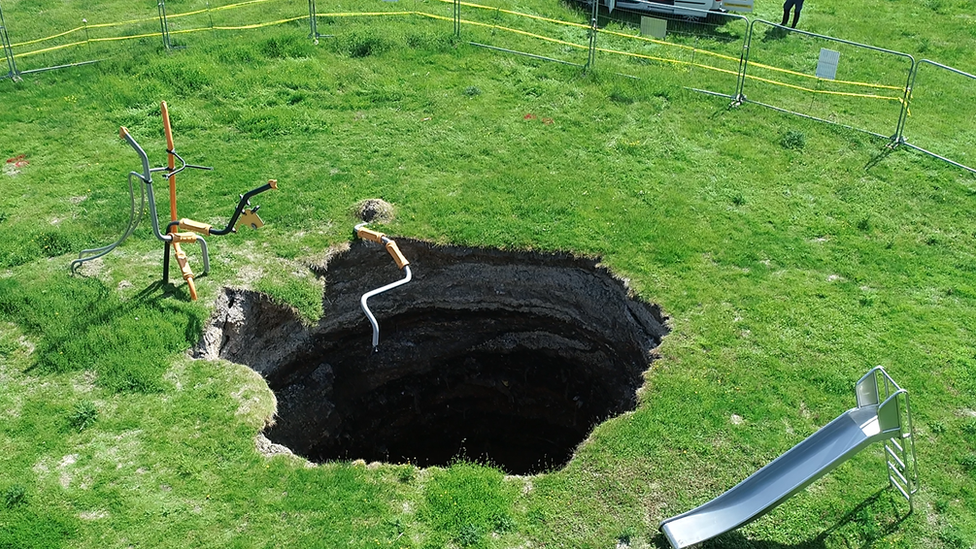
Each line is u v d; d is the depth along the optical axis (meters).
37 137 17.88
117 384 12.15
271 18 22.94
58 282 13.76
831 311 13.54
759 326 13.25
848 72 20.97
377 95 19.36
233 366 12.59
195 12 23.36
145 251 14.62
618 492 10.96
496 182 16.38
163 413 11.80
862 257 14.68
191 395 12.09
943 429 11.66
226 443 11.45
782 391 12.20
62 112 18.69
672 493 10.94
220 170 16.75
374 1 24.00
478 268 15.27
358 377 16.05
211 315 13.38
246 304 13.95
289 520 10.56
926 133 18.38
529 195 16.03
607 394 15.63
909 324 13.31
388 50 21.14
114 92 19.16
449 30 22.06
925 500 10.80
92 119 18.50
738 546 10.33
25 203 15.85
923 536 10.44
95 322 13.01
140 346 12.65
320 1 24.00
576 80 19.98
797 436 11.60
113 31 22.39
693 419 11.81
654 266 14.41
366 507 10.73
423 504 10.80
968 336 13.08
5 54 20.77
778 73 20.66
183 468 11.10
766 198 16.16
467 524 10.53
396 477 11.14
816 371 12.49
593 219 15.42
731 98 19.30
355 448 16.05
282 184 16.31
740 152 17.47
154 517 10.53
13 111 18.67
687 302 13.68
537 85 19.70
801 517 10.65
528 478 11.20
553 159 17.11
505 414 17.12
